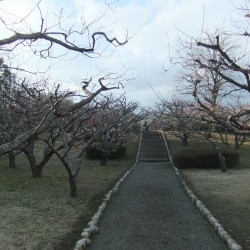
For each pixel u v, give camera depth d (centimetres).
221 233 799
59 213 1023
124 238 803
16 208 1067
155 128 3594
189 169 2172
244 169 2122
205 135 2067
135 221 948
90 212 1041
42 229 866
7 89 1025
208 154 2183
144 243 770
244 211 1030
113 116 2138
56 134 1647
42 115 860
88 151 2742
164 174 1992
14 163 2133
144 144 3419
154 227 889
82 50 495
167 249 731
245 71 543
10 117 1047
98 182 1644
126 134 2772
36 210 1052
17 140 397
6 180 1620
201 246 747
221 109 684
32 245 755
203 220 952
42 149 2897
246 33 577
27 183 1542
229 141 3384
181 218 975
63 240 789
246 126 584
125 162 2700
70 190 1359
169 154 2962
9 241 775
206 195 1287
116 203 1182
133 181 1709
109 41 519
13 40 433
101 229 875
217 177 1766
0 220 931
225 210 1045
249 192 1327
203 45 554
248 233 816
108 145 2430
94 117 1570
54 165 2300
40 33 456
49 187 1448
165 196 1307
